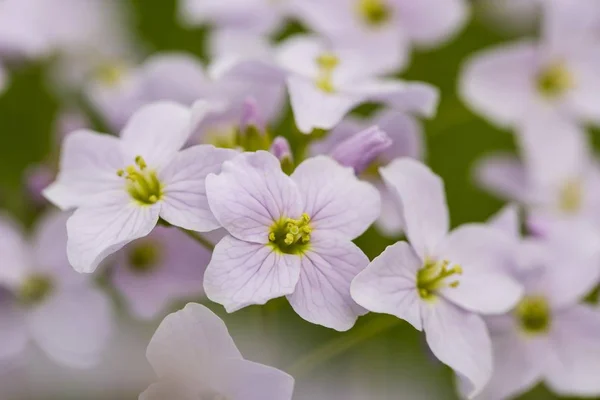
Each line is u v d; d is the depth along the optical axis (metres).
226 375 0.16
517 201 0.21
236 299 0.16
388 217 0.19
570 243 0.18
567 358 0.18
